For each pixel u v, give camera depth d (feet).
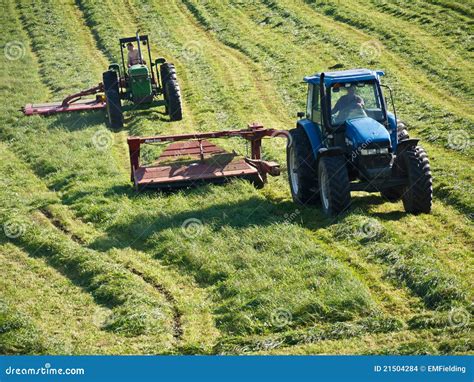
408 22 176.35
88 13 216.13
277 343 51.49
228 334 53.83
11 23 212.02
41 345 53.01
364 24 179.01
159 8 218.38
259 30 189.37
